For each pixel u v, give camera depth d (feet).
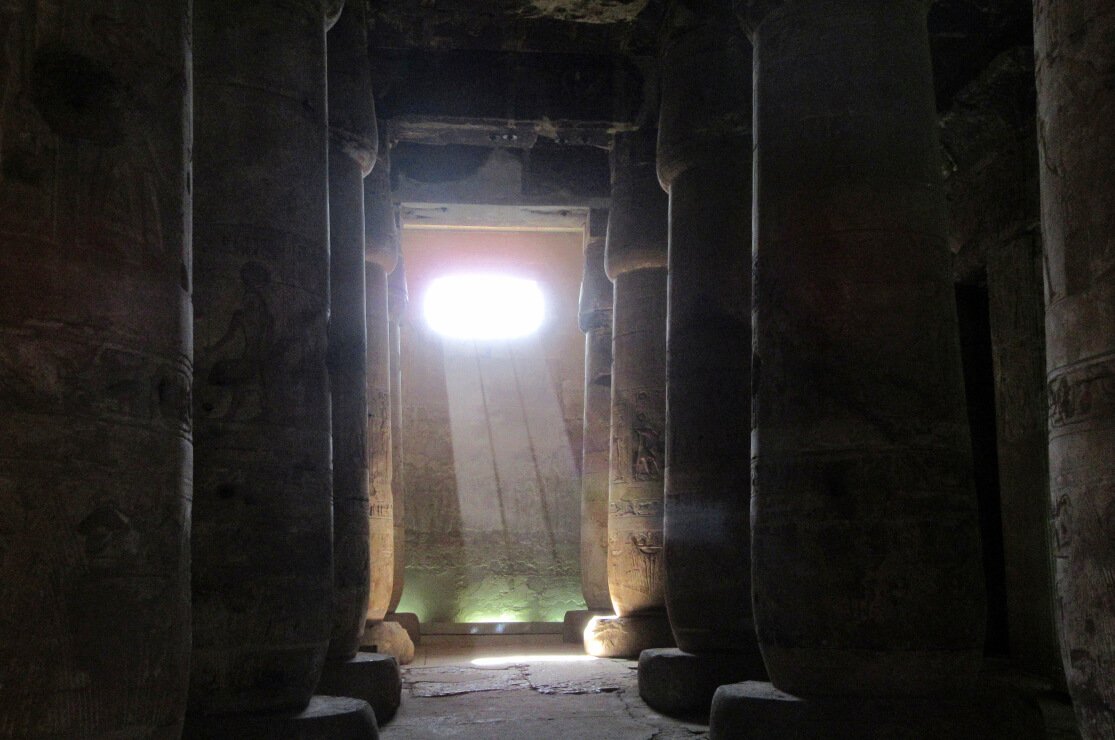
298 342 24.57
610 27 48.52
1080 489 11.97
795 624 23.54
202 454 23.09
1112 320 11.63
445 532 70.49
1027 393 38.73
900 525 22.85
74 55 12.69
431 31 48.55
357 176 36.91
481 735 28.73
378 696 31.63
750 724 23.17
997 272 40.86
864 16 25.09
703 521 34.88
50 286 12.08
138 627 12.60
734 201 36.29
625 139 49.90
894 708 22.45
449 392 72.49
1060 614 12.48
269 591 23.18
